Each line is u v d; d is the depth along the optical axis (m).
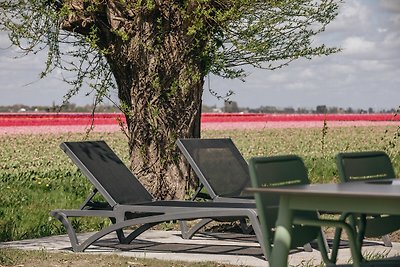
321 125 69.06
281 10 13.11
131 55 13.38
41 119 59.16
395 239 11.48
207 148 11.55
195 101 13.76
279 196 5.60
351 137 50.50
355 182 5.81
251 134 54.56
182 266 9.17
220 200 10.94
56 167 28.47
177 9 13.30
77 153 10.55
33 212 15.31
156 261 9.49
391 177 6.98
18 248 10.60
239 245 10.96
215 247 10.74
